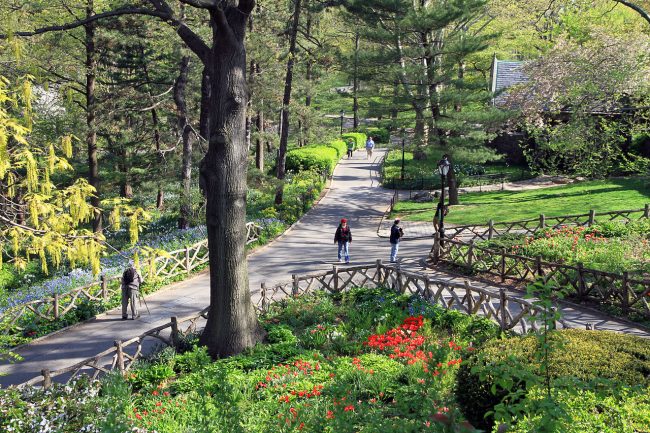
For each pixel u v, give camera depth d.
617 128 32.09
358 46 56.78
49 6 24.48
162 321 17.58
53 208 6.81
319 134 49.50
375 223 31.27
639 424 6.35
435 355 7.77
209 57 14.43
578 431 6.00
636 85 31.56
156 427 9.27
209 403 9.55
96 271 6.96
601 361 8.14
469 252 20.09
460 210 32.41
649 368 7.91
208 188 14.00
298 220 32.41
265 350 13.52
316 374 11.30
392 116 35.16
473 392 8.30
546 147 36.50
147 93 30.47
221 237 13.91
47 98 25.77
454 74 33.12
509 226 24.27
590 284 16.33
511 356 5.92
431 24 29.48
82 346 15.83
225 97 13.81
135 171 31.00
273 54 32.19
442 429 4.75
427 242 25.88
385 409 8.76
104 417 9.29
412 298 15.62
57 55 25.36
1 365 14.68
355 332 14.34
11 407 9.21
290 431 7.70
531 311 13.91
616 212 23.36
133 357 13.05
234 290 13.98
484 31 47.50
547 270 18.25
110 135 32.19
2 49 8.91
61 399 9.68
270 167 49.72
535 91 37.69
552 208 29.58
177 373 12.93
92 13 26.47
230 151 13.86
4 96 6.86
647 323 14.20
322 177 44.66
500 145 49.91
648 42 33.81
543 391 6.67
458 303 14.89
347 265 22.56
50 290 20.16
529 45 49.72
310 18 43.34
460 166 45.97
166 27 26.66
